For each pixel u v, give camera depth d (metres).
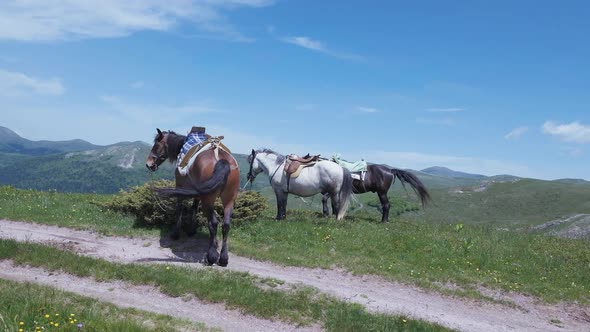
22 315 6.41
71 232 13.86
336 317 8.29
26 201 17.78
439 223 22.14
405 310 9.64
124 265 10.07
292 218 17.41
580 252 15.62
